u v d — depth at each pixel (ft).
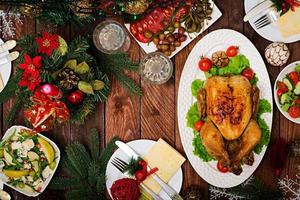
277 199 3.96
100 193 3.85
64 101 3.54
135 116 4.01
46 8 3.51
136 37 3.89
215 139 3.67
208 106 3.76
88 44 3.73
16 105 3.81
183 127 3.96
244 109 3.66
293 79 3.91
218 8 3.93
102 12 3.62
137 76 3.98
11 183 3.91
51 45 3.60
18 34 3.91
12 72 3.91
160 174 3.96
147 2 3.56
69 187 3.92
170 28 3.85
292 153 3.95
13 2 3.43
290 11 3.87
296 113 3.89
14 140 3.88
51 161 3.88
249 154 3.82
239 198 4.00
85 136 4.00
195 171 4.03
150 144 3.97
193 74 3.95
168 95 4.00
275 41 3.94
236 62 3.92
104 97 3.82
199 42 3.91
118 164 3.94
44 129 3.62
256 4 3.88
